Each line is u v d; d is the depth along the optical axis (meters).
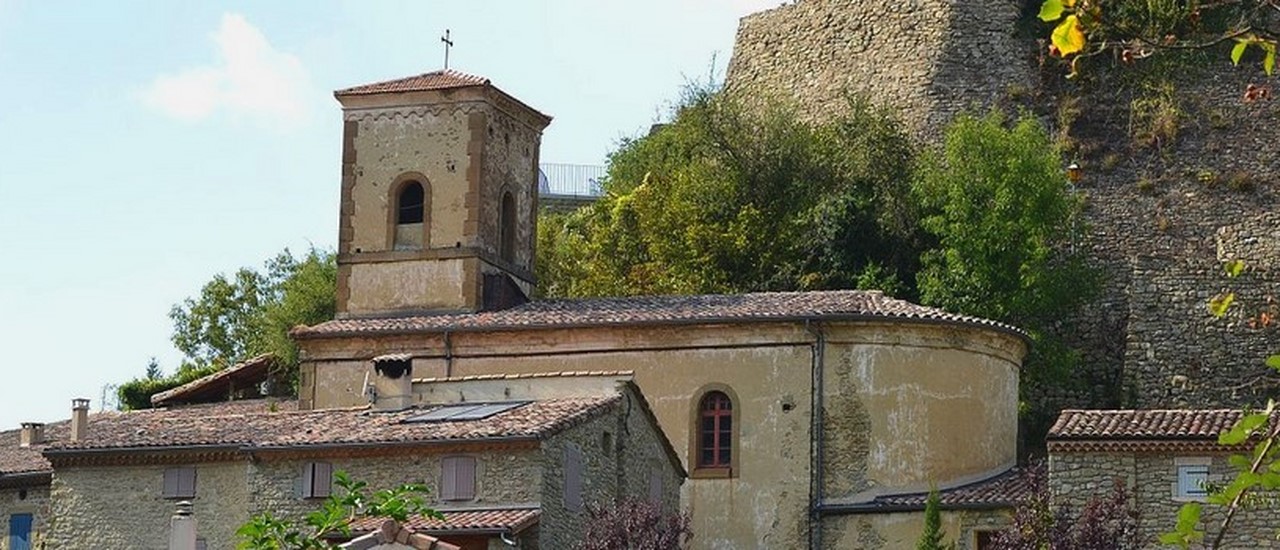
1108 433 44.47
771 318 54.22
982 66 81.88
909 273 70.75
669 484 52.31
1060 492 44.56
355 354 57.09
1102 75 80.12
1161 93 78.50
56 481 50.25
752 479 53.91
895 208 72.12
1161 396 67.50
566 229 81.88
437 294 58.97
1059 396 68.69
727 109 77.69
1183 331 68.62
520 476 44.97
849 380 53.97
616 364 55.12
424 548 31.33
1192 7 14.02
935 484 53.66
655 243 73.44
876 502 53.12
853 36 85.00
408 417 49.22
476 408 50.09
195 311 91.56
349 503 27.47
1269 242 72.12
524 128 62.06
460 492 45.34
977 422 54.75
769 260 71.38
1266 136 77.06
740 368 54.44
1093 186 76.62
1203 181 75.88
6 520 55.75
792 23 87.38
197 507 48.84
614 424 48.84
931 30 83.00
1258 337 67.69
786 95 83.75
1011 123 80.00
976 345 55.09
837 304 55.50
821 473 53.56
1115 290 72.44
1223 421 45.06
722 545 53.81
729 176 75.50
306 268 80.50
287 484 47.38
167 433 50.19
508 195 61.06
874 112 80.06
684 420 54.53
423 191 59.72
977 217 68.12
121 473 49.78
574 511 46.31
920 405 54.00
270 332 77.75
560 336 55.62
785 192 75.00
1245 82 78.44
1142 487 44.12
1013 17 82.50
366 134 60.44
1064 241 72.56
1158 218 75.06
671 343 54.94
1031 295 67.25
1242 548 42.28
